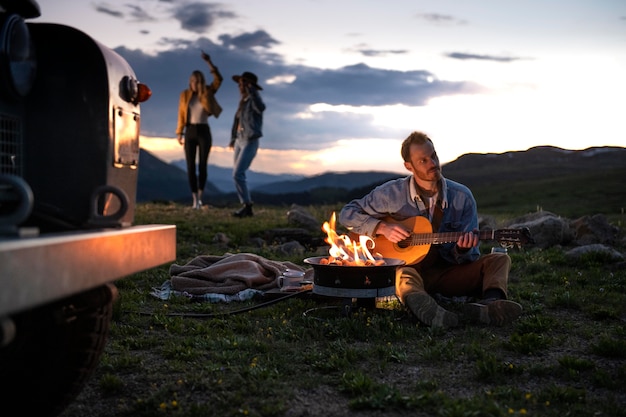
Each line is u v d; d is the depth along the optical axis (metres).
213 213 16.36
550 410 3.87
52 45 3.46
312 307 6.73
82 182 3.47
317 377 4.46
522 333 5.72
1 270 2.13
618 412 3.81
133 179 3.83
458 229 6.65
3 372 3.38
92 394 4.18
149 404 3.96
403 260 6.46
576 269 9.29
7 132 3.31
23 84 3.28
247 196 15.64
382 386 4.14
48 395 3.51
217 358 4.87
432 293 6.82
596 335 5.75
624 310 6.71
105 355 4.94
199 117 16.67
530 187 73.19
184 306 6.88
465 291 6.73
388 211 6.70
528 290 7.66
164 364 4.77
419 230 6.58
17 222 2.46
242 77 15.34
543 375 4.58
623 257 9.93
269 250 11.33
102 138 3.46
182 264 9.59
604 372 4.51
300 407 3.95
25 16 3.39
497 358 4.95
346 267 5.86
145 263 3.29
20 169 3.43
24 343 3.41
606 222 12.23
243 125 15.29
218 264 8.05
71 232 2.87
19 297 2.22
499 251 6.57
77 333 3.58
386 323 5.80
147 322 6.14
